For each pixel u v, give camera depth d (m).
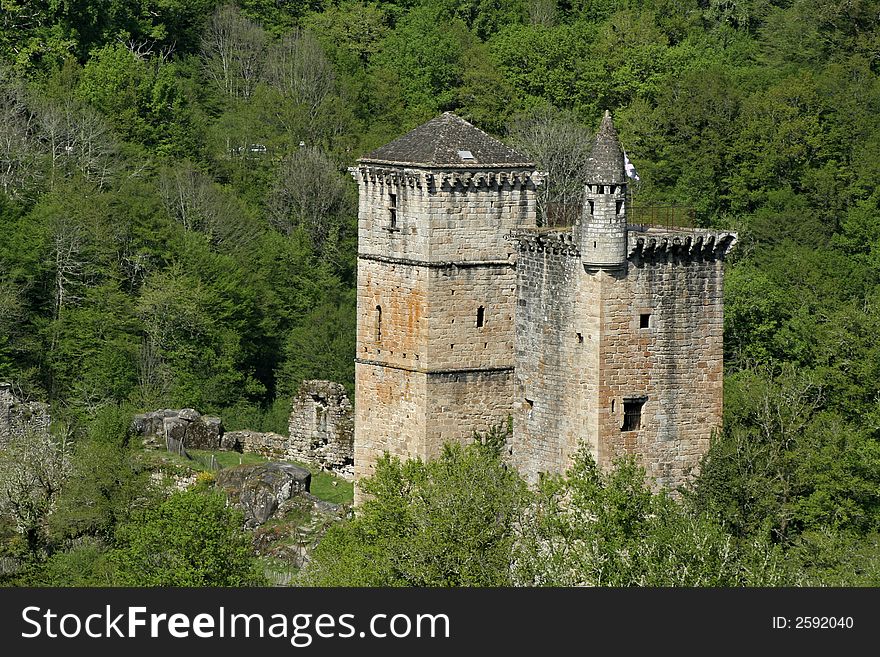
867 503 163.50
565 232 157.38
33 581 159.38
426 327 169.38
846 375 181.12
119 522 168.75
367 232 172.38
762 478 156.75
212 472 180.62
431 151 168.75
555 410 156.00
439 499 144.50
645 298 152.88
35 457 173.25
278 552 170.88
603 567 137.00
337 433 195.25
